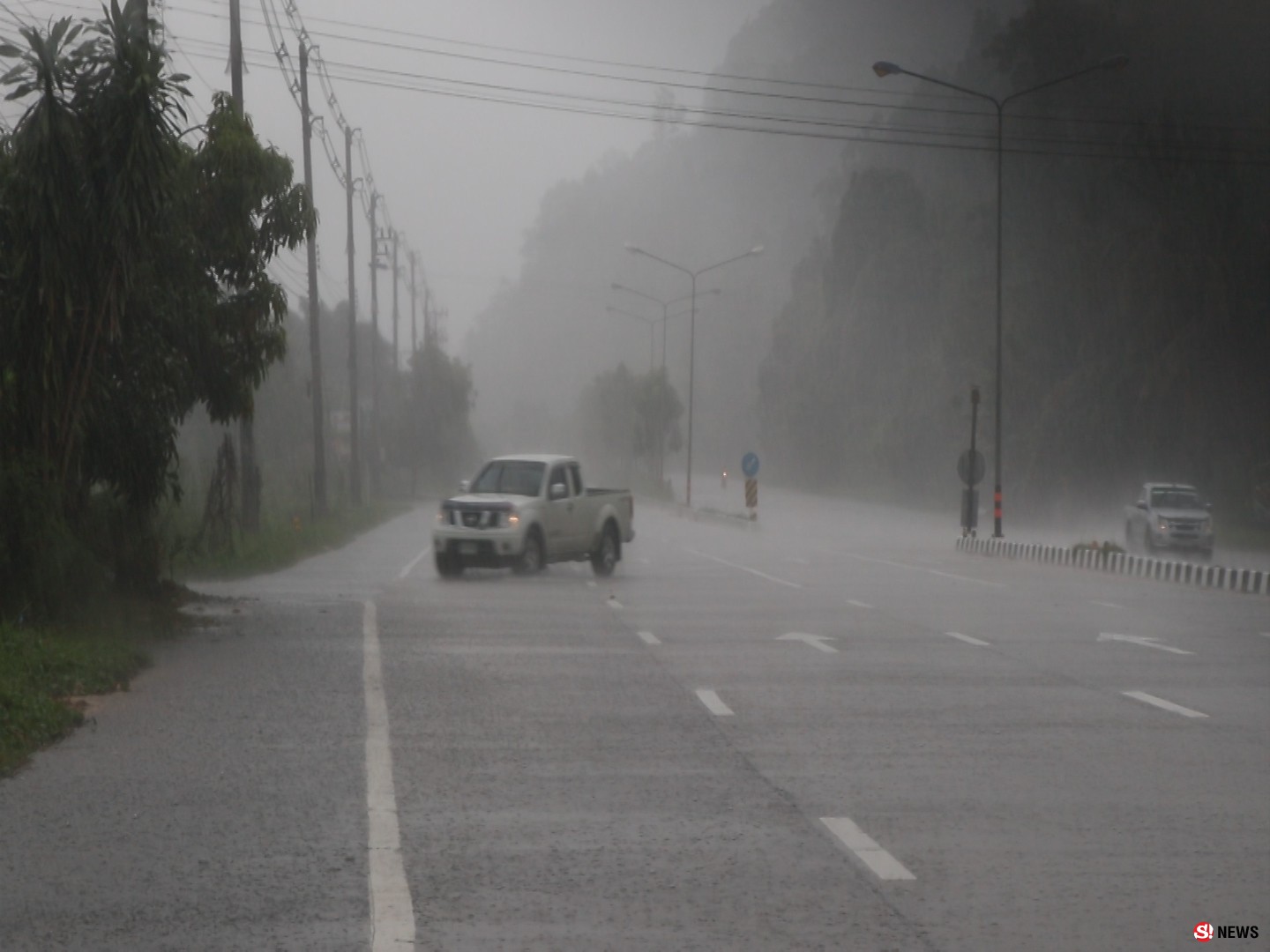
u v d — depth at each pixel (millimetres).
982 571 58219
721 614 37344
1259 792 15891
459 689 23453
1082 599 44094
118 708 21375
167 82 28109
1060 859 13070
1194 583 52594
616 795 15633
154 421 31406
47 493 26688
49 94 26656
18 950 10375
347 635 31422
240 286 34719
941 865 12836
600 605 39719
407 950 10391
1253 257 99375
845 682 24594
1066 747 18641
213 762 17281
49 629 25344
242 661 26828
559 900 11672
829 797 15594
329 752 18000
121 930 10836
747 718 20875
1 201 27375
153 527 34906
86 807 14922
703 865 12797
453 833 13891
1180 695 23250
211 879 12219
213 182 33625
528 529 48594
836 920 11180
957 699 22734
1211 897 11867
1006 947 10586
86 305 27578
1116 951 10523
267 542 57906
